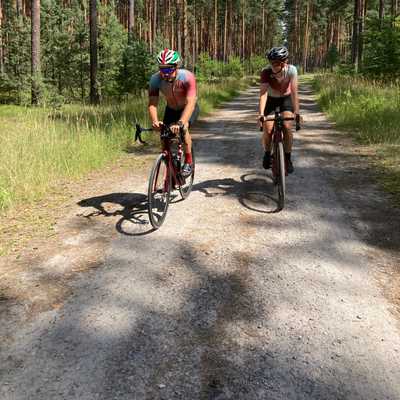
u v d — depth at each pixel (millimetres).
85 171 7176
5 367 2551
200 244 4211
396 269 3686
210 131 11617
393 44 18688
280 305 3154
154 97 4719
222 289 3379
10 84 19391
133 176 6945
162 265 3781
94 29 20891
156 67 20422
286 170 5656
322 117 13789
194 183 6371
